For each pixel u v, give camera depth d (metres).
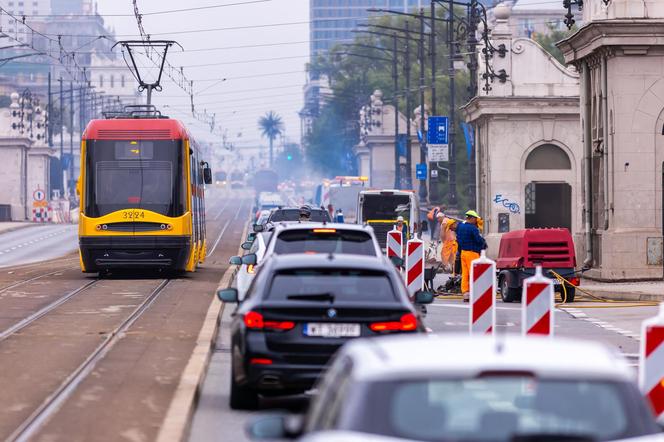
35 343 45.53
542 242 72.12
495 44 127.44
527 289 34.84
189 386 34.41
